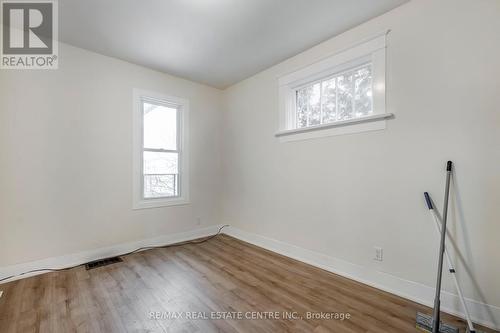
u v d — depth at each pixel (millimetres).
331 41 2422
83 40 2447
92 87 2662
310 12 2018
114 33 2328
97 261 2617
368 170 2117
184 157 3479
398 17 1933
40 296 1893
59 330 1509
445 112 1711
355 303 1816
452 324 1568
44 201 2357
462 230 1646
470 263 1616
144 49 2641
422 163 1814
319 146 2500
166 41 2477
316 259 2518
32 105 2305
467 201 1627
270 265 2535
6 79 2193
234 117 3684
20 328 1522
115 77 2832
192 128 3584
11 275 2168
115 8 1961
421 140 1818
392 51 1966
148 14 2041
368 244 2119
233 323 1586
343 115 2379
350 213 2244
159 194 3289
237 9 1978
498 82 1516
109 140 2775
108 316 1651
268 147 3109
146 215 3080
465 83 1631
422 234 1815
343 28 2252
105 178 2744
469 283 1617
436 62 1747
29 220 2273
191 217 3547
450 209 1694
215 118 3869
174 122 3455
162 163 3322
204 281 2166
